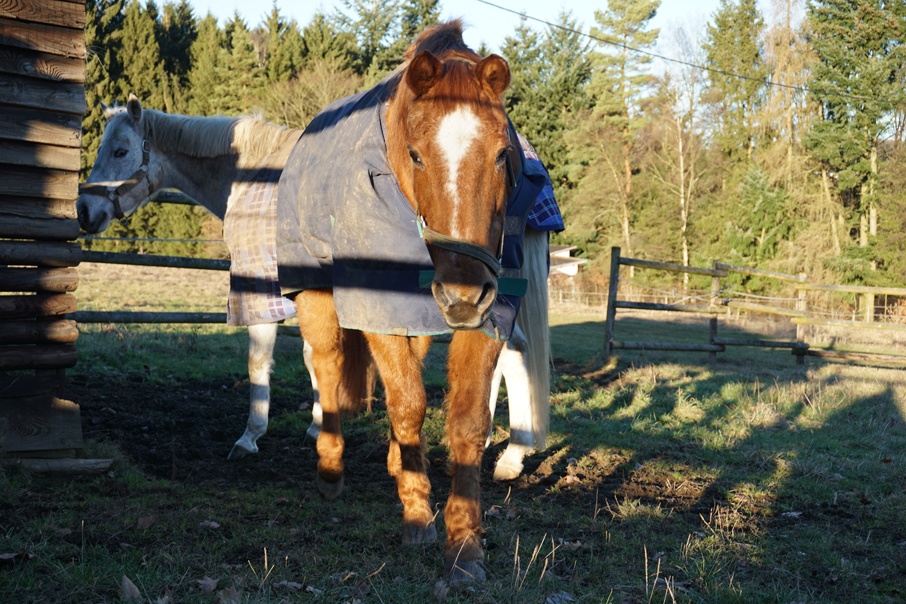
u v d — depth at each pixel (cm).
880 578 257
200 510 295
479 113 208
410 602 216
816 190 2977
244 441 414
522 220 281
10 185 337
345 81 3148
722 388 716
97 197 463
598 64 3819
